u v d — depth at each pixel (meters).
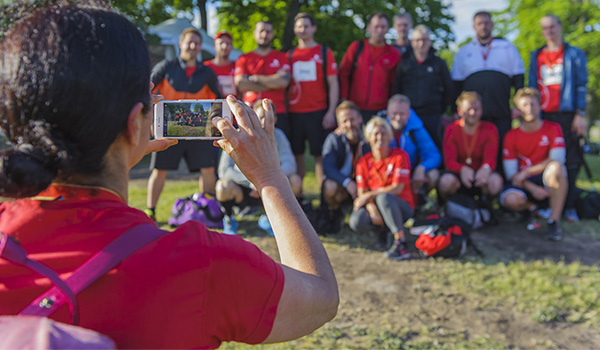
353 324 3.19
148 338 0.73
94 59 0.74
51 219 0.77
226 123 0.96
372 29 6.00
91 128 0.76
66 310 0.71
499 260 4.41
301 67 6.00
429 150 5.41
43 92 0.73
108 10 0.82
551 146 5.33
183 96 5.16
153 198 5.34
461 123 5.51
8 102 0.75
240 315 0.79
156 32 12.25
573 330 3.19
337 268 4.16
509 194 5.46
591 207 5.76
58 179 0.81
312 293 0.87
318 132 6.13
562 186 5.04
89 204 0.79
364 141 4.88
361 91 6.07
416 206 5.68
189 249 0.77
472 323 3.25
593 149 20.62
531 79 6.19
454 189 5.41
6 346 0.60
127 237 0.76
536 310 3.41
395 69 6.06
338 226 5.13
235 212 5.61
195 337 0.76
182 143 5.23
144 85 0.82
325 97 6.13
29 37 0.75
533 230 5.40
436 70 5.84
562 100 5.93
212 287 0.77
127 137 0.82
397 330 3.12
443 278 3.95
